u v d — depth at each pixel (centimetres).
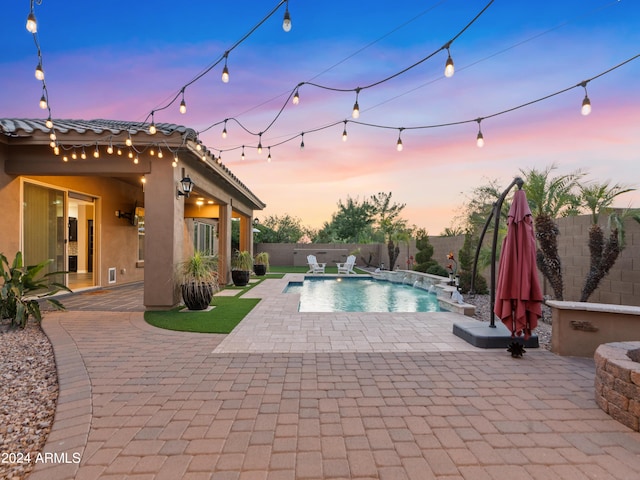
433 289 1105
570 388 318
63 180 832
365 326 554
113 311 660
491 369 367
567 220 715
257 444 222
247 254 1174
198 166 826
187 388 310
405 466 201
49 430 245
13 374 353
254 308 699
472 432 239
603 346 304
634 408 244
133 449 216
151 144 638
